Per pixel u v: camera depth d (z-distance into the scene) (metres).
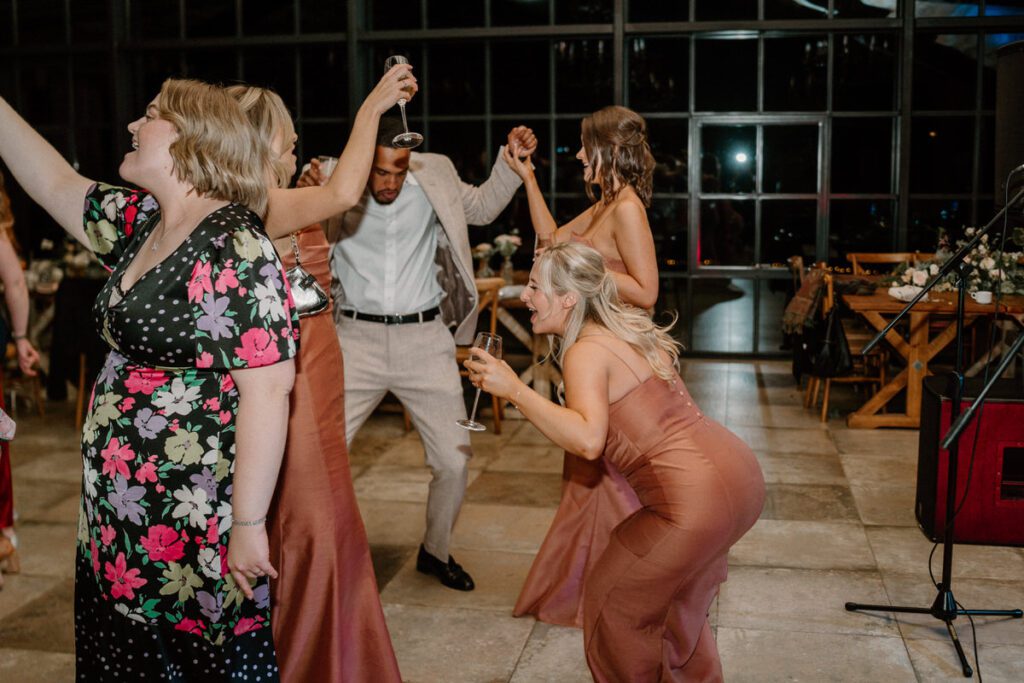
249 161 1.91
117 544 1.88
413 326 3.38
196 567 1.88
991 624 3.25
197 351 1.80
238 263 1.81
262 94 2.32
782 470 5.13
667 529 2.28
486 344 2.40
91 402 1.92
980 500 3.72
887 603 3.43
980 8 7.49
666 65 7.89
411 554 3.93
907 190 7.72
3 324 3.28
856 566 3.78
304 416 2.29
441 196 3.39
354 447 5.68
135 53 8.35
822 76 7.78
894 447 5.57
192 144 1.84
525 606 3.28
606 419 2.27
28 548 4.11
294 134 2.39
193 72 8.36
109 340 1.87
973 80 7.61
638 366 2.34
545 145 8.01
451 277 3.55
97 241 2.13
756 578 3.68
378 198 3.23
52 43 8.41
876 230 7.88
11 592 3.63
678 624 2.40
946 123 7.69
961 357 3.04
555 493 4.76
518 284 6.77
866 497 4.66
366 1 8.02
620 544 2.36
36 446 5.78
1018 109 3.27
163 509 1.85
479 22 7.93
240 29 8.20
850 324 7.14
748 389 7.09
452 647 3.12
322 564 2.30
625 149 3.26
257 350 1.80
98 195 2.12
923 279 5.89
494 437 5.88
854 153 7.83
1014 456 4.04
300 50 8.18
